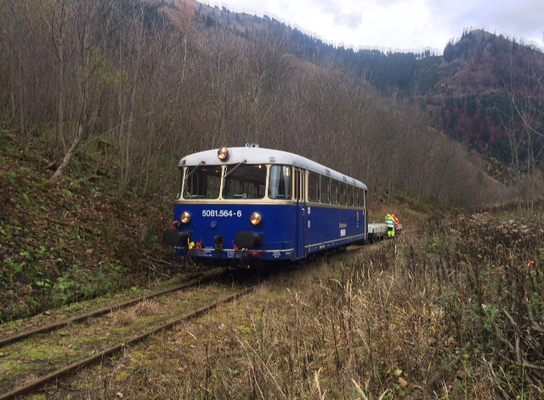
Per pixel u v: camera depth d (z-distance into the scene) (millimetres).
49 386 4477
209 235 10008
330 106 31188
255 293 8914
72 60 13039
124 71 13984
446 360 4395
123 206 13078
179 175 10594
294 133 23031
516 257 7074
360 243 20156
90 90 13469
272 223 9609
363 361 4574
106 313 7348
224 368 4652
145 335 5949
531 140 11508
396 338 4742
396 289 6191
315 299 7246
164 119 15047
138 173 15438
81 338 6051
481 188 57750
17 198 9984
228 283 10211
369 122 39375
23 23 12859
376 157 40250
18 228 8953
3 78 13242
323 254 13938
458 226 14641
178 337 6086
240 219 9781
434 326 4891
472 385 3928
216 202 10008
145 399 4258
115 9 14008
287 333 5414
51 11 13156
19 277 7828
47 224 9875
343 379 4270
